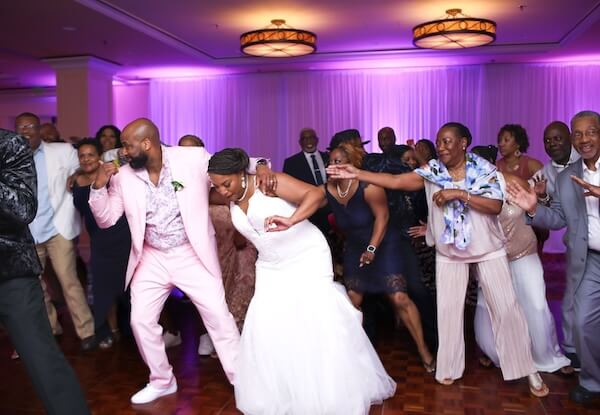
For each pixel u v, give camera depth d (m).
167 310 4.36
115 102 12.49
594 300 3.16
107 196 3.24
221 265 4.06
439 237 3.42
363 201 3.54
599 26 7.71
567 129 3.87
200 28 8.16
